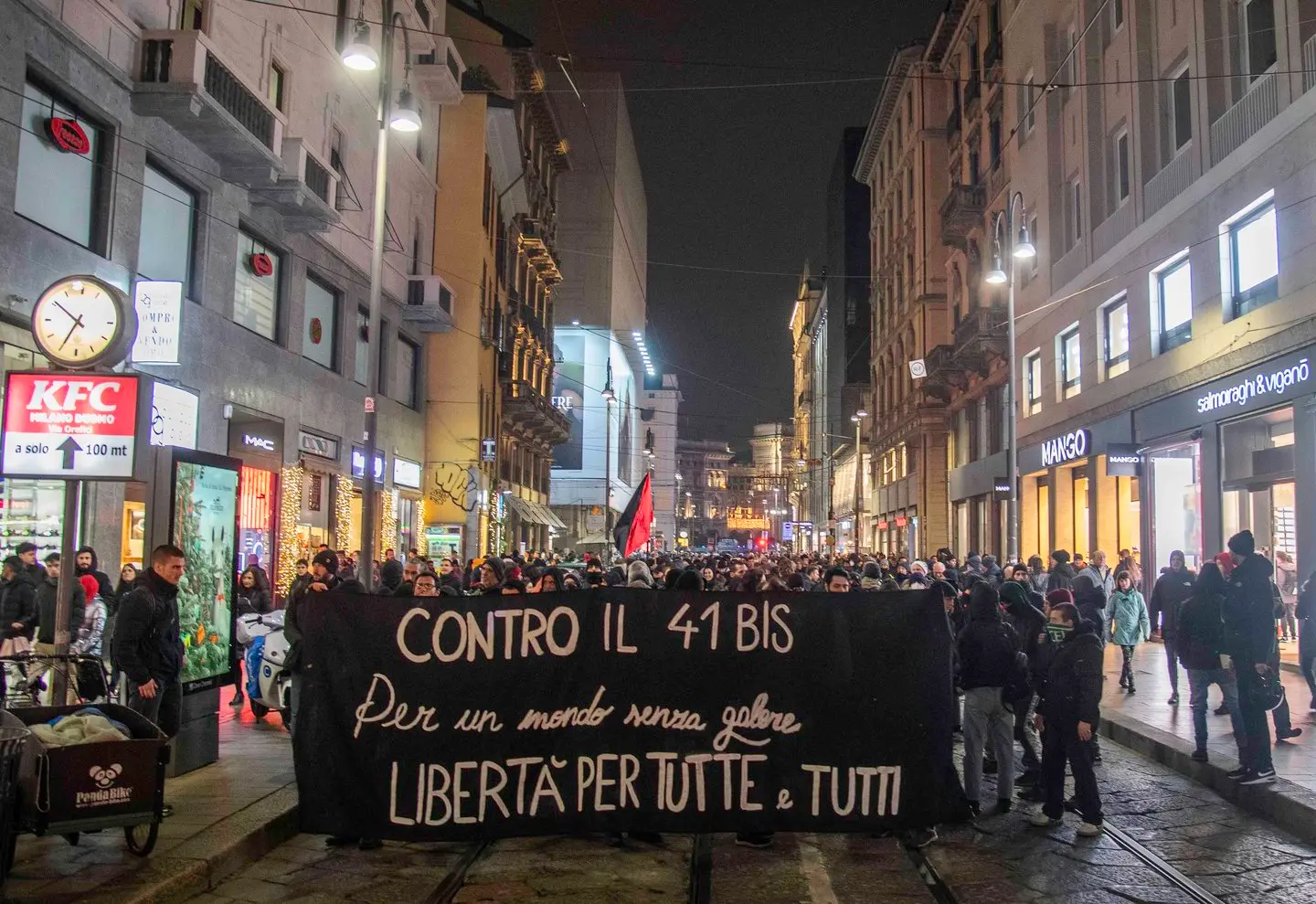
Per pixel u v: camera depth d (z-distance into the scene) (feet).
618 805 20.99
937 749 21.42
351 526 82.69
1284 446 54.13
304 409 72.43
